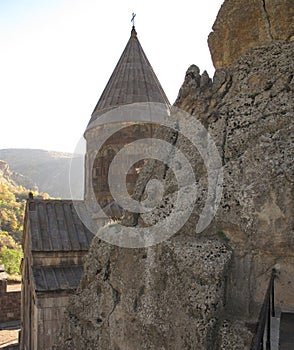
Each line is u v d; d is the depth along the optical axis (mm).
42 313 11117
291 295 3969
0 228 61219
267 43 5461
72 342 5754
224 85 5258
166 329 4246
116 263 5305
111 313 5184
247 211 4109
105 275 5469
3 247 44375
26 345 14273
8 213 67938
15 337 19391
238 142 4586
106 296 5340
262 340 3080
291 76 4590
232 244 4219
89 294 5684
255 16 5652
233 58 5992
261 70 4887
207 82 5551
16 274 36000
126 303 4949
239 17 5891
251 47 5410
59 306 11297
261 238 3998
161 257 4551
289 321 3900
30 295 13023
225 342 3713
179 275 4238
